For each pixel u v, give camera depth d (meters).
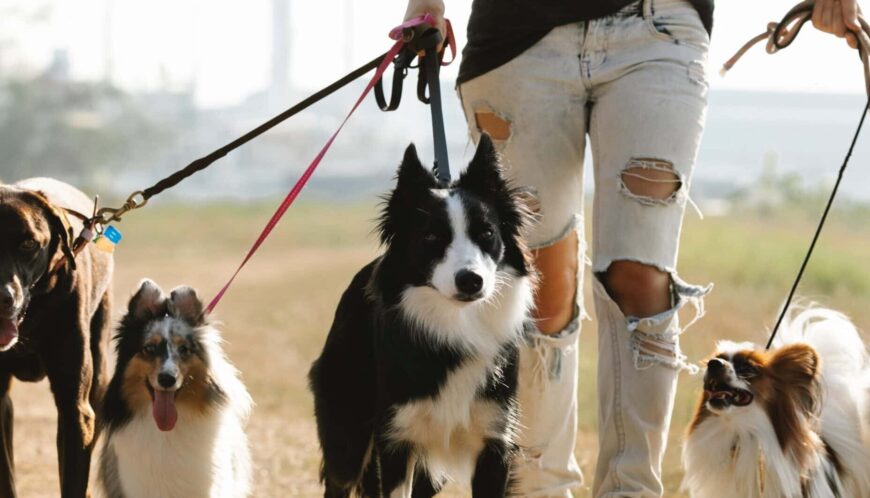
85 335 7.30
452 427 6.18
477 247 6.00
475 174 6.28
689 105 6.52
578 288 7.05
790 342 7.30
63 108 78.31
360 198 84.06
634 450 6.60
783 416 6.85
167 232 48.62
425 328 6.09
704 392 7.13
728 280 19.89
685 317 16.16
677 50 6.52
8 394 7.61
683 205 6.63
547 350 6.90
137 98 88.31
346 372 6.76
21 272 6.64
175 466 7.25
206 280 28.39
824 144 86.12
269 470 9.93
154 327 7.11
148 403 7.19
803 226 31.62
